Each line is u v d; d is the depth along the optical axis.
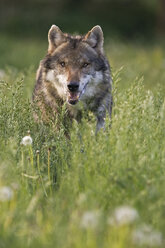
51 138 14.65
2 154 12.45
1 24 74.81
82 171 11.54
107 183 10.75
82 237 8.83
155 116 13.97
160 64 38.47
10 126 13.92
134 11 87.88
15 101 14.62
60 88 15.91
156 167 11.09
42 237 8.99
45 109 15.83
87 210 9.58
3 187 10.17
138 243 8.52
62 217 9.94
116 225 8.82
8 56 41.97
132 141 12.05
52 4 88.62
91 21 79.62
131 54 44.47
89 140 12.34
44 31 71.12
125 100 14.19
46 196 11.49
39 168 12.49
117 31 77.75
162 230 9.40
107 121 12.98
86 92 15.95
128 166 11.29
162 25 80.81
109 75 16.56
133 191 10.48
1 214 9.84
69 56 15.85
